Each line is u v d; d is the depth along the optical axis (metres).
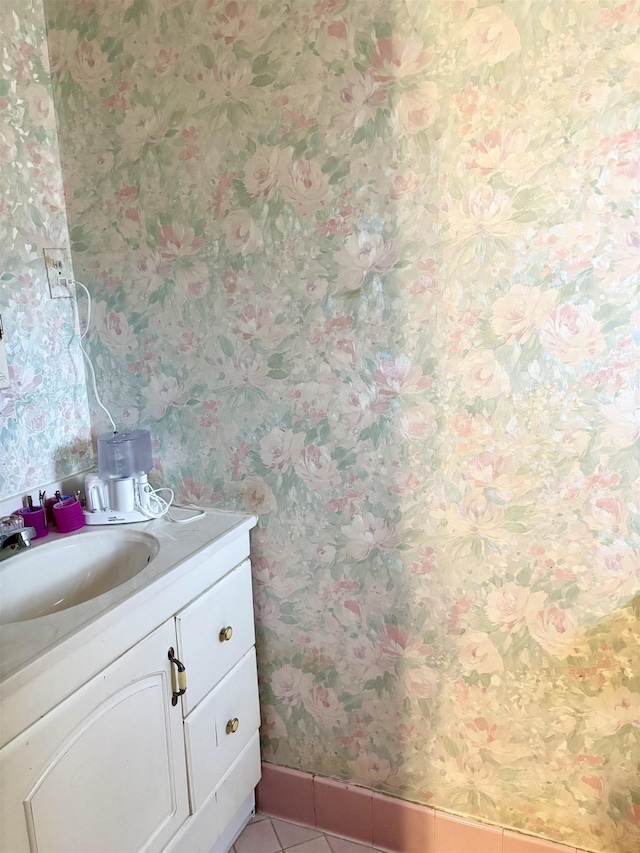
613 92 1.18
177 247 1.57
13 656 1.02
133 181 1.58
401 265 1.38
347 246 1.42
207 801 1.47
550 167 1.24
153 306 1.63
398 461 1.46
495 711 1.48
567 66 1.20
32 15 1.54
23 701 0.99
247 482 1.62
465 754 1.53
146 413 1.70
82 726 1.11
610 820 1.43
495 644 1.45
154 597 1.26
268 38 1.39
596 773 1.42
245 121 1.45
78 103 1.59
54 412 1.65
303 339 1.49
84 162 1.61
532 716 1.45
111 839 1.19
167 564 1.34
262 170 1.45
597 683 1.39
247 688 1.62
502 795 1.52
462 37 1.25
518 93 1.24
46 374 1.62
